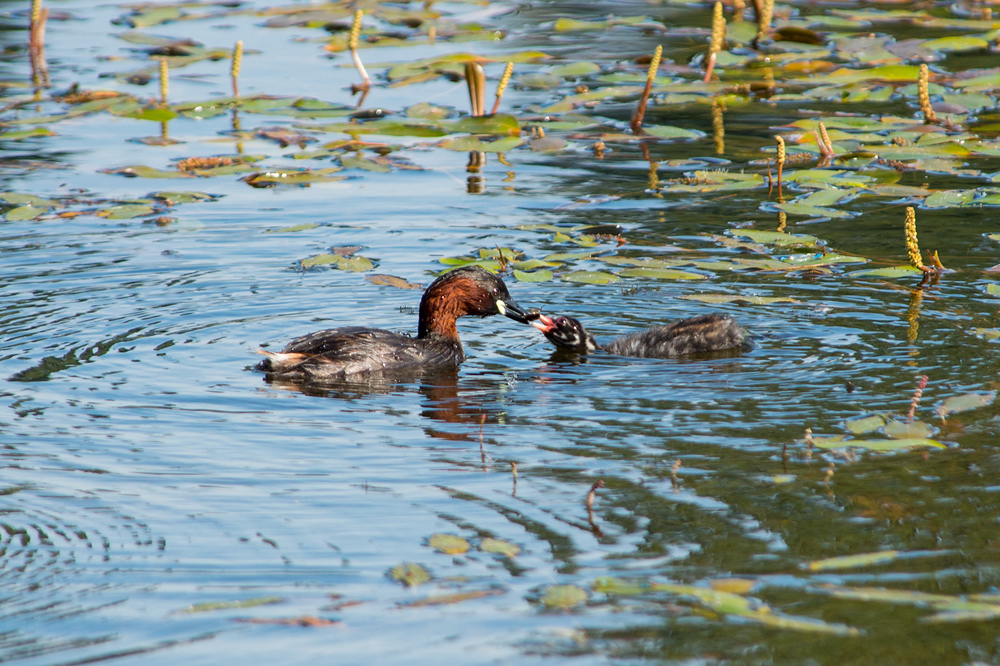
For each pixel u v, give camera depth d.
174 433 9.76
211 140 21.17
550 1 32.44
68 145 21.02
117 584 7.15
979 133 20.08
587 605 6.82
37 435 9.67
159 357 11.82
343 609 6.82
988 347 11.45
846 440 9.16
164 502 8.38
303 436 9.70
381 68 25.73
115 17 30.50
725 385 10.84
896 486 8.33
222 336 12.55
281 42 28.38
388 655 6.33
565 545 7.59
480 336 13.38
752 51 26.42
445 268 14.98
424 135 21.05
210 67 26.22
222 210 17.52
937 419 9.59
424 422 10.05
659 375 11.33
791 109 22.77
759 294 13.77
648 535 7.71
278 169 19.16
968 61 24.64
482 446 9.41
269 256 15.45
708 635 6.50
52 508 8.27
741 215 16.77
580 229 16.28
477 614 6.75
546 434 9.66
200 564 7.42
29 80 24.17
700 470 8.78
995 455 8.79
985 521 7.72
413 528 7.90
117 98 22.50
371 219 17.09
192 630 6.61
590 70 24.53
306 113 22.16
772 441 9.32
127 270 14.76
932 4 29.81
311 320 13.16
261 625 6.65
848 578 7.03
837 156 19.50
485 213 17.27
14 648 6.43
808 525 7.76
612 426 9.82
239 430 9.84
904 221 16.39
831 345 11.85
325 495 8.46
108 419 10.07
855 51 25.23
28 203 17.22
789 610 6.70
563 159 20.44
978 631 6.43
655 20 29.56
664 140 21.42
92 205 17.36
